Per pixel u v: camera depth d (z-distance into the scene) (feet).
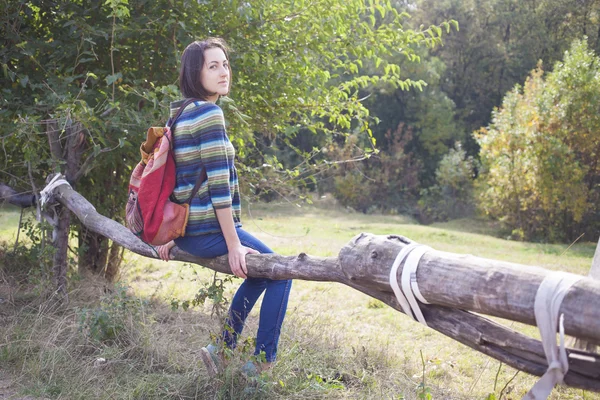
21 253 20.26
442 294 7.12
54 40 19.52
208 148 9.15
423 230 63.26
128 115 16.25
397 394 12.32
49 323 14.74
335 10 19.25
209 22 18.74
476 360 16.74
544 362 6.70
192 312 18.72
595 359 6.39
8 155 19.94
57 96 15.94
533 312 6.23
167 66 19.99
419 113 111.86
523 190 72.90
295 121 22.11
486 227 88.28
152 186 9.30
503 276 6.57
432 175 113.91
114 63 20.11
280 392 11.43
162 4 19.04
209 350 11.12
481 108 122.42
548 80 74.90
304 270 9.07
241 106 19.95
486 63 121.29
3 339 13.64
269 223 59.88
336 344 15.72
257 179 20.54
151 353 13.10
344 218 80.48
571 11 116.47
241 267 9.55
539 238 75.36
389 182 104.01
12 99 17.63
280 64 19.71
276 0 18.95
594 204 74.74
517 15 119.34
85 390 11.44
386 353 15.56
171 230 9.38
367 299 24.41
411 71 106.52
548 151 69.62
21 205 19.10
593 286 5.98
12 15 18.21
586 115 70.33
